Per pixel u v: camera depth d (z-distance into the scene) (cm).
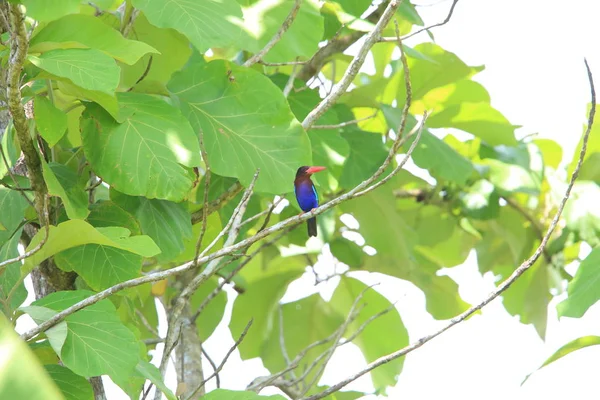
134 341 709
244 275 1611
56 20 782
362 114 1523
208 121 916
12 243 897
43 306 721
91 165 818
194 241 1078
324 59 1392
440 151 1364
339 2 1159
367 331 1575
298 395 1081
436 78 1509
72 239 728
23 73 783
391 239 1464
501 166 1532
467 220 1661
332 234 1421
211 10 888
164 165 823
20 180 888
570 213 1535
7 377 335
